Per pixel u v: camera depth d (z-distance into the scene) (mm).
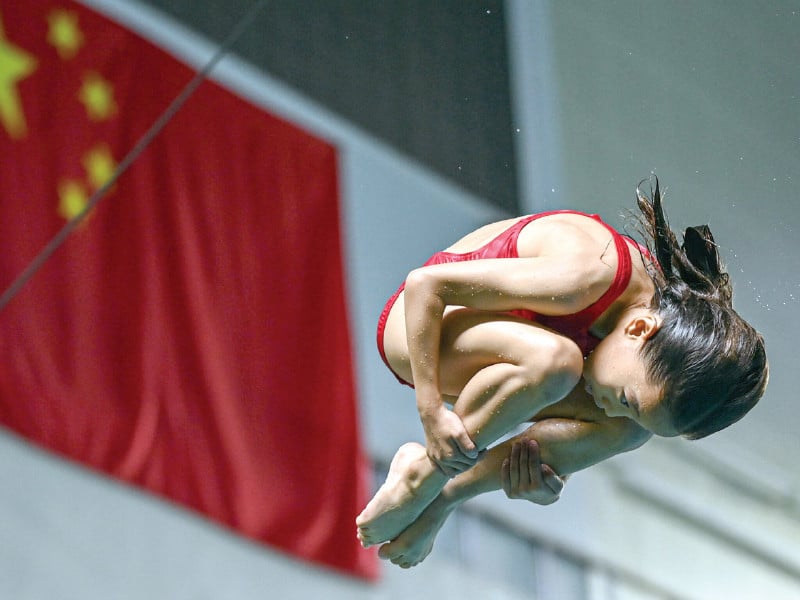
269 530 12203
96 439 11469
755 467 15805
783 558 15836
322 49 14039
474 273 4715
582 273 4637
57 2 12070
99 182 11844
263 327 12531
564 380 4629
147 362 11789
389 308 5227
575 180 15211
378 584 12734
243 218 12688
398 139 14367
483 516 13797
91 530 11320
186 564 11719
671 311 4648
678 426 4645
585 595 14258
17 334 11164
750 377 4594
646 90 15898
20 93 11609
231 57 13227
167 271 12062
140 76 12414
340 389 12836
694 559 15188
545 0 15695
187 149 12516
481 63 15250
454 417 4770
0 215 11219
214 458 12023
